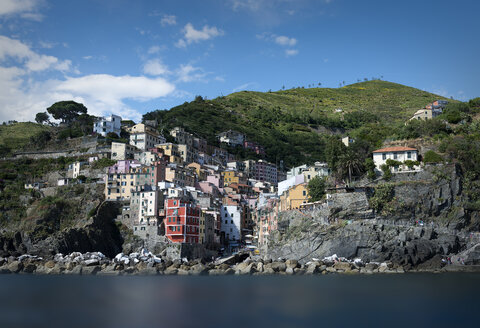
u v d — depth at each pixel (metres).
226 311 73.00
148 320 67.31
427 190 143.38
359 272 129.62
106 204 177.75
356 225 139.12
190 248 162.62
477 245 134.50
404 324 63.97
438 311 72.31
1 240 163.75
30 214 174.62
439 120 186.00
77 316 71.00
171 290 96.25
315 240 141.62
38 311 74.62
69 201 179.50
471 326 62.69
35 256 155.88
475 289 93.25
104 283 109.75
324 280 111.75
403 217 141.88
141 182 188.12
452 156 151.50
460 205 141.62
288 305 77.62
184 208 163.62
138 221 172.25
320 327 62.19
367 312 71.56
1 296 89.12
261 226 182.62
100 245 165.62
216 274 137.62
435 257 135.88
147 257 154.00
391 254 135.25
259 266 139.12
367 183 155.75
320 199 161.00
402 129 193.12
